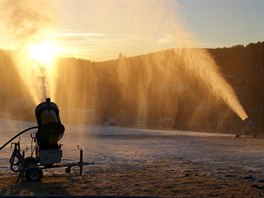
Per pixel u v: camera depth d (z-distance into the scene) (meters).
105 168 18.91
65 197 11.81
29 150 25.75
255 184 14.41
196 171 18.08
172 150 27.52
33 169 14.87
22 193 12.69
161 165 20.20
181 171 18.02
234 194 12.80
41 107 15.20
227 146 30.84
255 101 81.69
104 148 28.22
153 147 29.45
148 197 11.91
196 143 32.88
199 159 22.92
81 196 11.91
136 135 40.88
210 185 14.26
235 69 120.31
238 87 94.38
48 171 17.55
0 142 31.14
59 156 15.16
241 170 18.61
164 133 44.41
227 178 15.91
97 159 22.34
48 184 14.27
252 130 42.69
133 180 15.27
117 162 21.20
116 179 15.48
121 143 32.19
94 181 14.98
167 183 14.61
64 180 15.18
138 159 22.56
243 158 23.50
